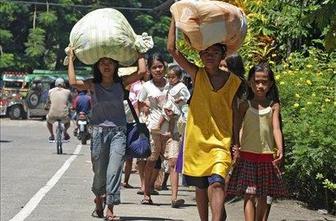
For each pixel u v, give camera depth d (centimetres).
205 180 1162
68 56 1478
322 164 1550
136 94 1939
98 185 1491
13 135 4681
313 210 1638
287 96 1712
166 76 1842
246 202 1227
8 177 2270
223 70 1178
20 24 8406
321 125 1564
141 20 8288
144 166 1855
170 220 1529
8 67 8075
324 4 1072
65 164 2775
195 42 1134
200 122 1159
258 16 2042
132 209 1677
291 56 1947
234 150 1204
